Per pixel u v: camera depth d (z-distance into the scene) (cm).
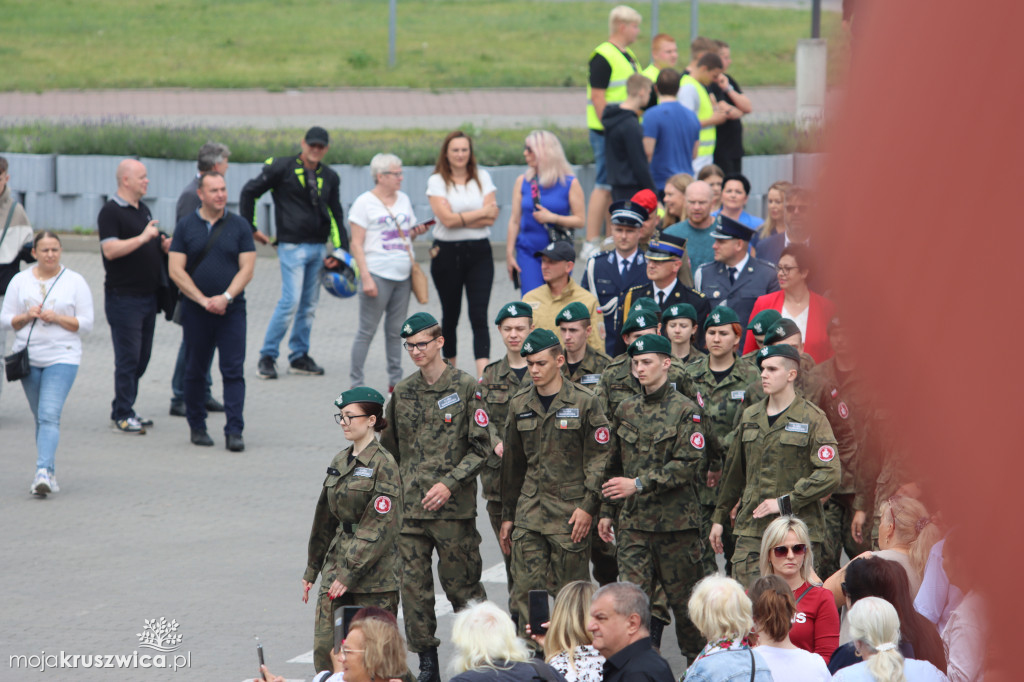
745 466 2272
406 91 9731
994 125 92
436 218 4012
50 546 2855
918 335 95
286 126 8031
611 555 2564
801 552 1898
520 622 2317
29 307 3195
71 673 2191
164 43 11438
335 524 2206
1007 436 92
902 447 98
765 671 1545
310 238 4291
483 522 3183
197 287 3553
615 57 5066
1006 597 92
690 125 4641
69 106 8938
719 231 2988
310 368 4441
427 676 2320
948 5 94
